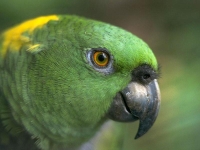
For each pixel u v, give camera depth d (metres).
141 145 0.75
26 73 0.70
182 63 0.76
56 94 0.70
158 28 0.86
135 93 0.70
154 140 0.74
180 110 0.73
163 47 0.81
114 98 0.70
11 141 0.71
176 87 0.74
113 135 0.78
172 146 0.73
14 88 0.70
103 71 0.69
